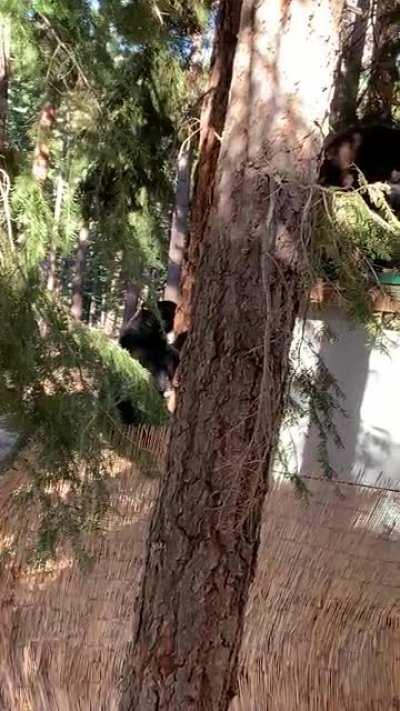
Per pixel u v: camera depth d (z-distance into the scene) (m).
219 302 1.37
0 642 1.98
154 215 3.84
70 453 2.01
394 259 1.93
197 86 4.18
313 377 2.05
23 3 2.30
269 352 1.33
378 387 3.36
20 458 2.04
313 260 1.40
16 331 1.97
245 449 1.37
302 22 1.29
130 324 4.34
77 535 1.98
